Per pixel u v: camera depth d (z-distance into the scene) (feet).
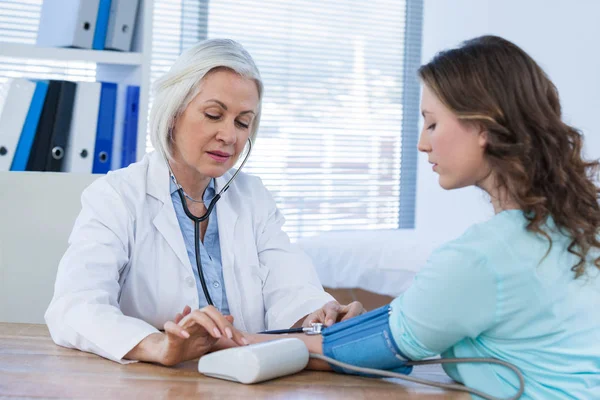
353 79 14.23
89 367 3.69
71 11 7.06
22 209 6.15
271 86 13.62
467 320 3.32
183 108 4.60
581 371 3.26
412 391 3.43
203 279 4.82
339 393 3.34
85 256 4.44
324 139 14.03
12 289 6.14
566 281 3.33
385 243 10.01
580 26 11.16
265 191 5.67
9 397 3.06
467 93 3.35
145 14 7.02
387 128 14.55
